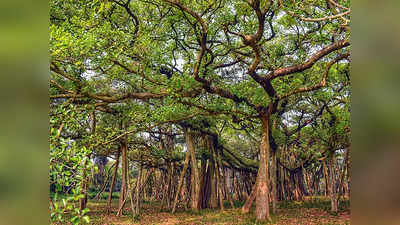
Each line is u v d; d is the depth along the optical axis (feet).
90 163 17.24
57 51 28.14
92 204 93.86
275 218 55.26
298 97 61.26
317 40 47.47
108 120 59.47
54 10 41.86
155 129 75.46
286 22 49.93
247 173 93.81
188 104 45.50
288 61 53.98
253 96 48.42
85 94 36.14
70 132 42.47
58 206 15.66
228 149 84.12
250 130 73.41
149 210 78.07
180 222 55.83
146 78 41.39
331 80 52.31
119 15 52.29
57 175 16.38
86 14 43.75
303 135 79.36
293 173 86.22
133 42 43.11
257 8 31.55
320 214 58.70
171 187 79.46
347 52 41.86
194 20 48.49
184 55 60.90
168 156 76.33
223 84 52.01
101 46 34.37
